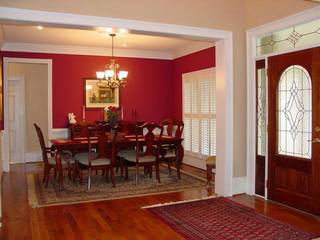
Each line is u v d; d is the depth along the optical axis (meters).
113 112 6.09
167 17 4.31
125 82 7.27
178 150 5.96
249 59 4.81
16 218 3.86
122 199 4.64
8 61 6.83
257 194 4.77
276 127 4.39
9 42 6.79
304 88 4.00
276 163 4.40
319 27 3.79
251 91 4.80
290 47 4.21
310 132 3.92
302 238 3.23
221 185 4.84
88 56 7.48
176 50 7.82
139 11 4.14
